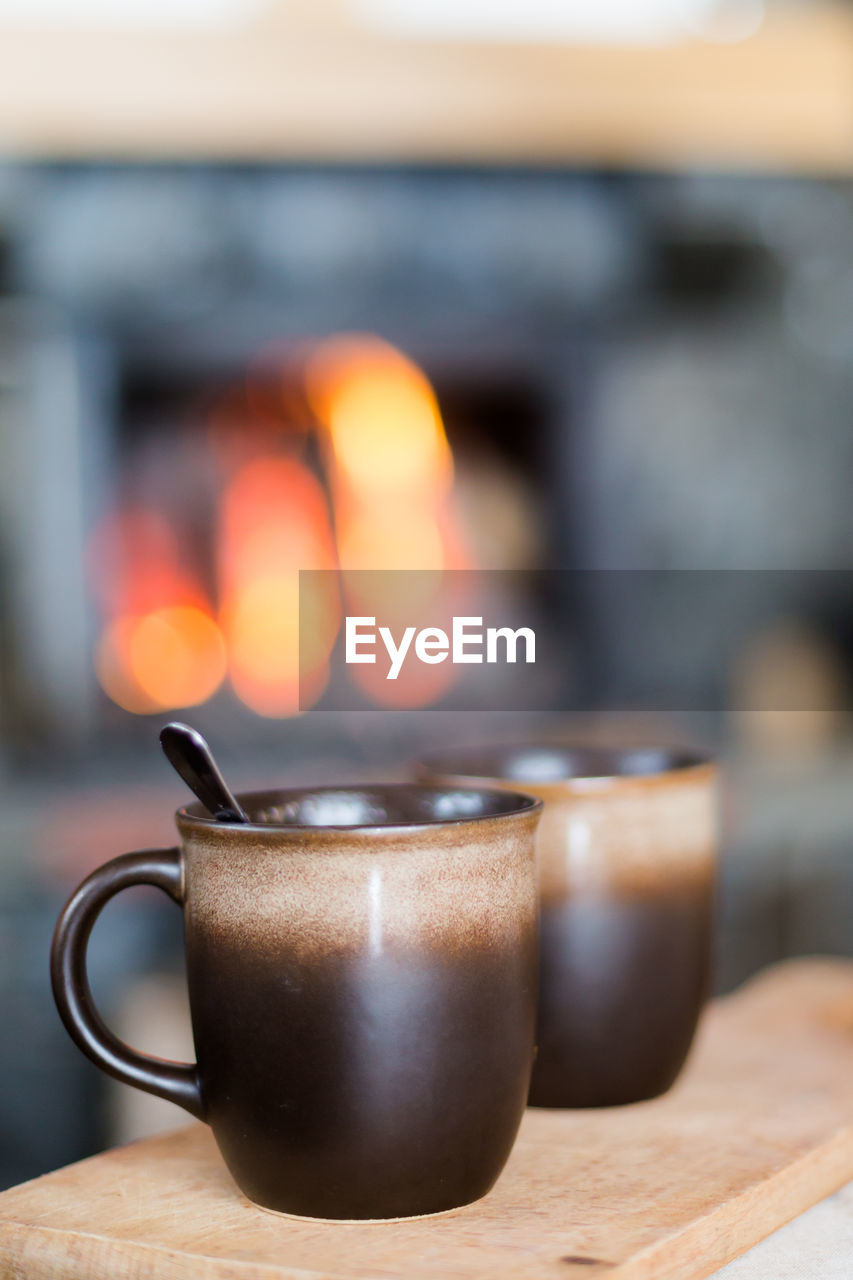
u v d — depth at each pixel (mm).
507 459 2561
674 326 2531
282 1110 693
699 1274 703
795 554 2586
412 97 2363
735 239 2494
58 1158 1938
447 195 2412
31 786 2217
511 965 706
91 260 2342
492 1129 706
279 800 749
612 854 778
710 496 2566
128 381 2441
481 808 750
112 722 2393
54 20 2279
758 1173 738
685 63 2414
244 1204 720
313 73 2342
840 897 2275
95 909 713
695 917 797
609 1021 784
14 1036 1958
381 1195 699
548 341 2482
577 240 2451
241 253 2371
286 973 689
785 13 2412
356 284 2400
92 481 2383
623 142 2426
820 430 2572
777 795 2293
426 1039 691
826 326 2545
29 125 2299
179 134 2330
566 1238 691
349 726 2432
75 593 2367
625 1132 774
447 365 2471
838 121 2465
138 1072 710
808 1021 908
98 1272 695
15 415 2346
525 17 2354
